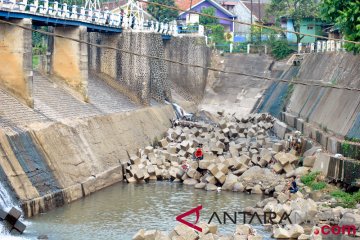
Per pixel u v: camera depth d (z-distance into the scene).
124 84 77.38
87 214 44.06
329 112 65.31
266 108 92.94
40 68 68.00
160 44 83.06
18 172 42.78
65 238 38.12
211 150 63.78
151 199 49.75
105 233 39.62
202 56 99.31
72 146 51.84
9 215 37.75
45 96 60.50
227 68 103.38
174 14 118.38
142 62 77.12
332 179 50.03
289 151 61.56
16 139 45.12
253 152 62.00
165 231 40.34
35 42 90.56
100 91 72.75
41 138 48.38
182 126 78.44
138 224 42.06
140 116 71.00
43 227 40.06
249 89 98.75
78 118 57.66
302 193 48.34
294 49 104.75
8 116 49.25
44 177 45.47
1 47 55.41
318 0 117.19
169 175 58.00
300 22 111.50
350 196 45.56
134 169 57.16
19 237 37.31
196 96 98.50
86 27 68.19
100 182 53.03
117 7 110.75
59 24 63.72
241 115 89.94
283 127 74.25
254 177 54.44
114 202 48.22
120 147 60.78
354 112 57.28
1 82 55.50
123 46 77.75
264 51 106.12
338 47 79.38
